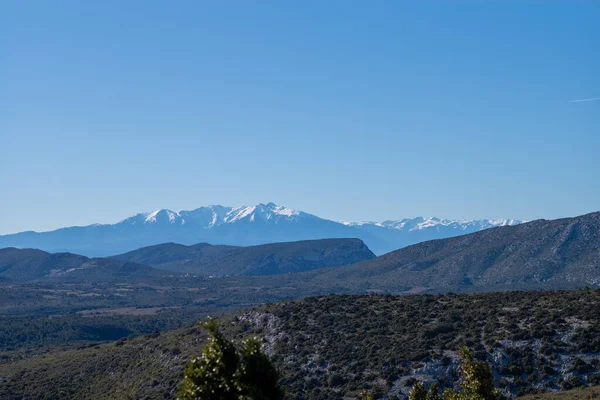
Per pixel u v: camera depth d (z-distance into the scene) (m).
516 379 56.25
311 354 68.56
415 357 61.66
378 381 59.50
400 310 78.00
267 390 25.31
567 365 56.41
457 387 56.31
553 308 69.06
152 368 76.31
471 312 72.50
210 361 24.98
